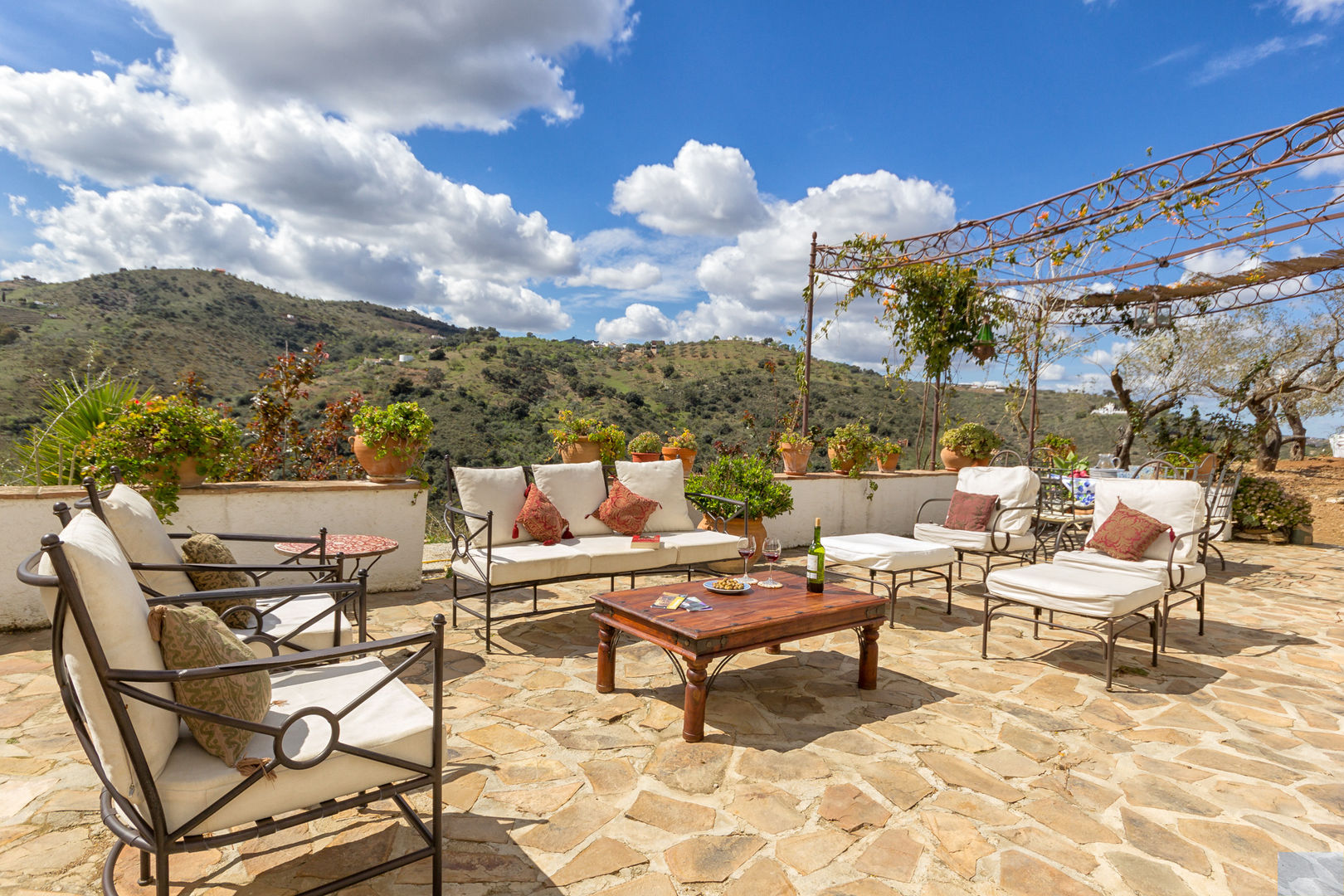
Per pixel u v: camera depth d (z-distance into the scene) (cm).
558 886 173
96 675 124
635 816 207
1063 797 223
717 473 579
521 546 422
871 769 240
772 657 370
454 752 248
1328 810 218
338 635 246
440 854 165
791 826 203
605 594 317
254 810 140
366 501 475
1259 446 1209
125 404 422
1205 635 423
